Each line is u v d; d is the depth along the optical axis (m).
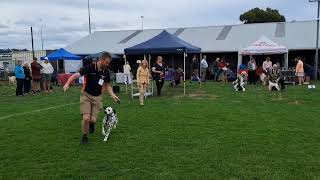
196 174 6.03
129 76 21.58
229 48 31.47
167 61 34.31
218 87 22.88
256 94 18.47
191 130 9.39
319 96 17.14
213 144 7.91
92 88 8.12
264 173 6.03
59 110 13.60
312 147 7.57
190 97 17.39
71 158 7.04
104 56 8.01
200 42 33.25
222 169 6.26
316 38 29.78
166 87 23.16
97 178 5.92
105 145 7.98
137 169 6.33
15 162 6.85
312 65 31.16
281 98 16.56
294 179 5.77
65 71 31.52
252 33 33.66
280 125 9.89
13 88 27.08
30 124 10.65
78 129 9.79
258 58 32.06
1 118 11.97
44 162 6.82
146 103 15.26
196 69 28.38
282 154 7.09
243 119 10.88
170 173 6.09
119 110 13.18
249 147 7.61
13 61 43.47
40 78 21.92
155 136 8.77
